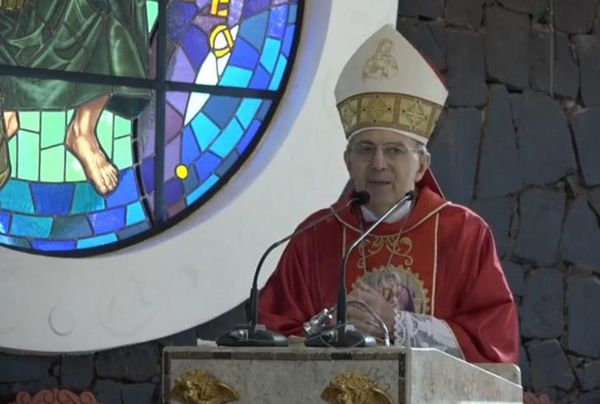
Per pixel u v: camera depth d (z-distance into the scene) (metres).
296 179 19.73
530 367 21.53
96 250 19.41
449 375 10.69
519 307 21.58
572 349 21.77
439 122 21.31
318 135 19.88
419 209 14.05
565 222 21.91
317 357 10.27
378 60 13.88
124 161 19.84
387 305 12.74
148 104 20.06
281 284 14.16
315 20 20.19
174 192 19.92
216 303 19.25
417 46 21.25
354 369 10.16
